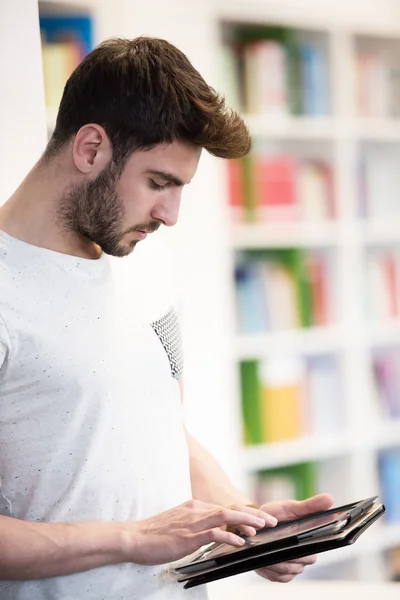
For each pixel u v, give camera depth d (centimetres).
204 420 372
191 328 367
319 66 410
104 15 335
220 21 387
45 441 152
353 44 442
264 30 421
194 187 367
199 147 154
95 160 151
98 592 156
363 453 427
